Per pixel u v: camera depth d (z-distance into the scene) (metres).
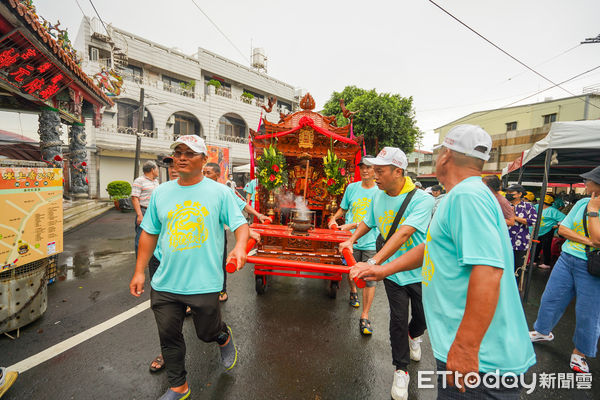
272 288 4.38
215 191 1.99
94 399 2.07
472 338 1.12
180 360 2.02
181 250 1.87
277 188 4.43
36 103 6.89
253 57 26.27
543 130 18.33
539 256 6.48
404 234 2.10
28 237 2.93
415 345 2.69
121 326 3.06
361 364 2.60
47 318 3.20
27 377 2.25
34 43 4.89
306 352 2.74
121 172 16.59
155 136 17.58
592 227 2.48
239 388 2.24
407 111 18.41
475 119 23.08
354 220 3.80
